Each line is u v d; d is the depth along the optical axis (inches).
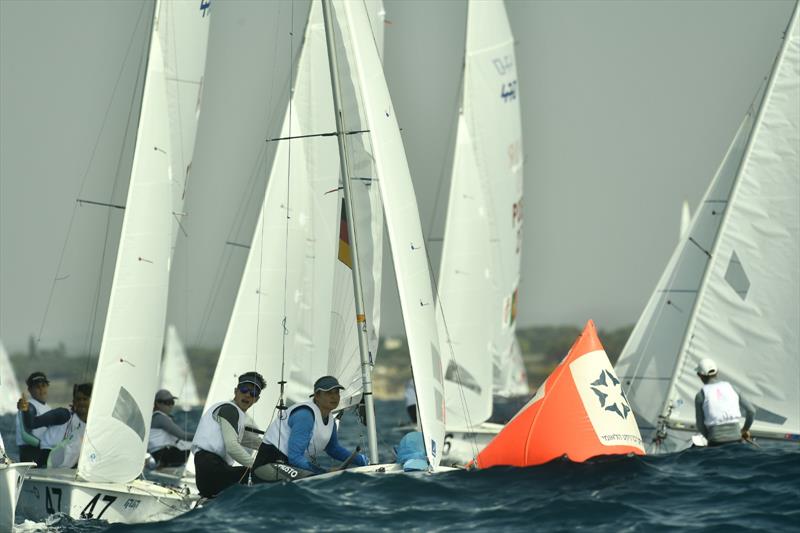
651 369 2687.0
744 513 1477.6
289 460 1754.4
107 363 1897.1
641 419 2689.5
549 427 1813.5
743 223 2554.1
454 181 3029.0
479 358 2999.5
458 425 2952.8
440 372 1844.2
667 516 1473.9
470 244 3016.7
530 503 1545.3
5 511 1578.5
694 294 2679.6
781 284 2514.8
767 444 2456.9
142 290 1937.7
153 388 1945.1
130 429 1905.8
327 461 2407.7
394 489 1641.2
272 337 2375.7
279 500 1581.0
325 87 2416.3
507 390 3634.4
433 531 1413.6
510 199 3548.2
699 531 1390.3
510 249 3587.6
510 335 3629.4
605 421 1824.6
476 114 3479.3
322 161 2395.4
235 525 1467.8
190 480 2208.4
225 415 1796.3
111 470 1879.9
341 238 2132.1
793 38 2541.8
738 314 2549.2
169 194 1984.5
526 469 1752.0
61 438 2100.1
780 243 2517.2
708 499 1571.1
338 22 2108.8
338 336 2138.3
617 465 1769.2
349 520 1475.1
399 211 1843.0
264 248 2385.6
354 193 2102.6
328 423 1817.2
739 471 1792.6
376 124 1852.9
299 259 2379.4
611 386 1855.3
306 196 2389.3
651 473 1747.0
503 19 3494.1
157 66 2006.6
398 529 1425.9
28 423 2082.9
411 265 1836.9
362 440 2069.4
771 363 2517.2
